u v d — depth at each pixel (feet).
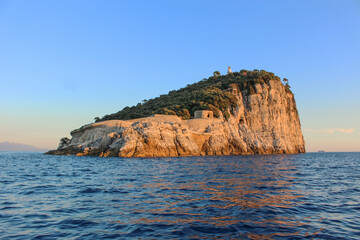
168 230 30.66
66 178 80.84
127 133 258.78
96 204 43.88
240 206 42.37
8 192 55.26
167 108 387.75
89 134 319.47
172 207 41.63
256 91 419.74
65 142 352.08
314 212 39.40
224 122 342.23
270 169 114.62
